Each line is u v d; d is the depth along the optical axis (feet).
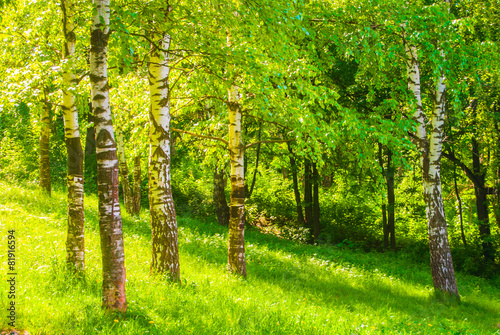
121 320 16.88
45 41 27.27
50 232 36.09
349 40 34.65
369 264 51.83
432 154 37.73
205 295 24.86
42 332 15.08
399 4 33.81
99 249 34.22
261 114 38.14
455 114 39.32
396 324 26.45
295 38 34.76
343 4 36.65
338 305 30.27
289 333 19.04
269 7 22.88
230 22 23.71
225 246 46.42
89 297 20.21
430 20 34.17
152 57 27.04
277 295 28.99
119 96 44.73
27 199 48.52
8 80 24.26
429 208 37.86
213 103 40.11
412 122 36.14
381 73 36.42
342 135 36.68
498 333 27.96
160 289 23.72
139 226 48.11
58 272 23.75
